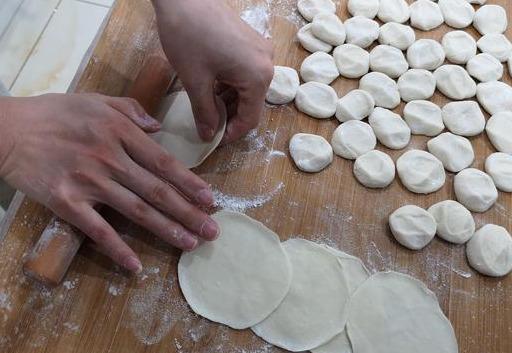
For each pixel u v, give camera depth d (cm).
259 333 76
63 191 73
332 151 89
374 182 86
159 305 77
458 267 82
